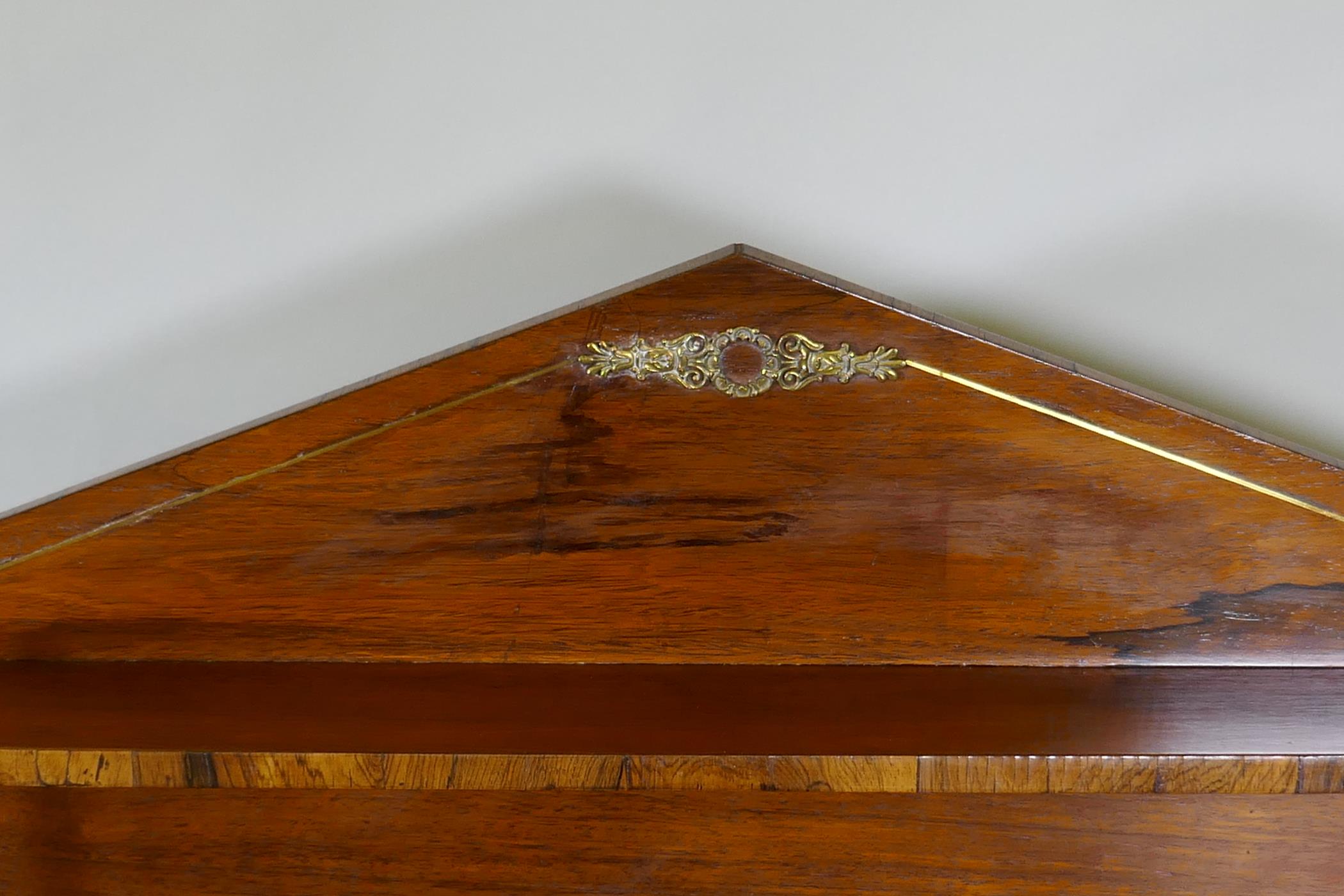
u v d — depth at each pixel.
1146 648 0.79
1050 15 0.87
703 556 0.79
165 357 0.93
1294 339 0.89
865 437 0.78
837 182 0.90
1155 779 0.71
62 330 0.93
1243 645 0.78
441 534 0.79
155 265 0.92
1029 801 0.78
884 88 0.88
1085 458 0.77
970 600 0.79
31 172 0.91
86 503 0.79
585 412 0.78
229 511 0.79
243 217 0.91
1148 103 0.87
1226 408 0.90
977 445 0.77
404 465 0.78
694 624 0.79
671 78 0.89
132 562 0.79
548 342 0.77
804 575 0.79
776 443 0.78
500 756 0.71
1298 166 0.87
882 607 0.79
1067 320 0.90
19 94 0.90
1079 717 0.74
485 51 0.89
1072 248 0.89
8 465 0.95
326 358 0.93
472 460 0.78
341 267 0.92
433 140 0.90
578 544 0.79
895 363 0.77
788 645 0.79
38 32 0.89
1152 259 0.89
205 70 0.90
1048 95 0.88
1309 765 0.70
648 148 0.90
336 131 0.90
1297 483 0.77
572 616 0.79
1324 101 0.86
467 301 0.92
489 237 0.91
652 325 0.77
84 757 0.71
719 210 0.90
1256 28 0.86
